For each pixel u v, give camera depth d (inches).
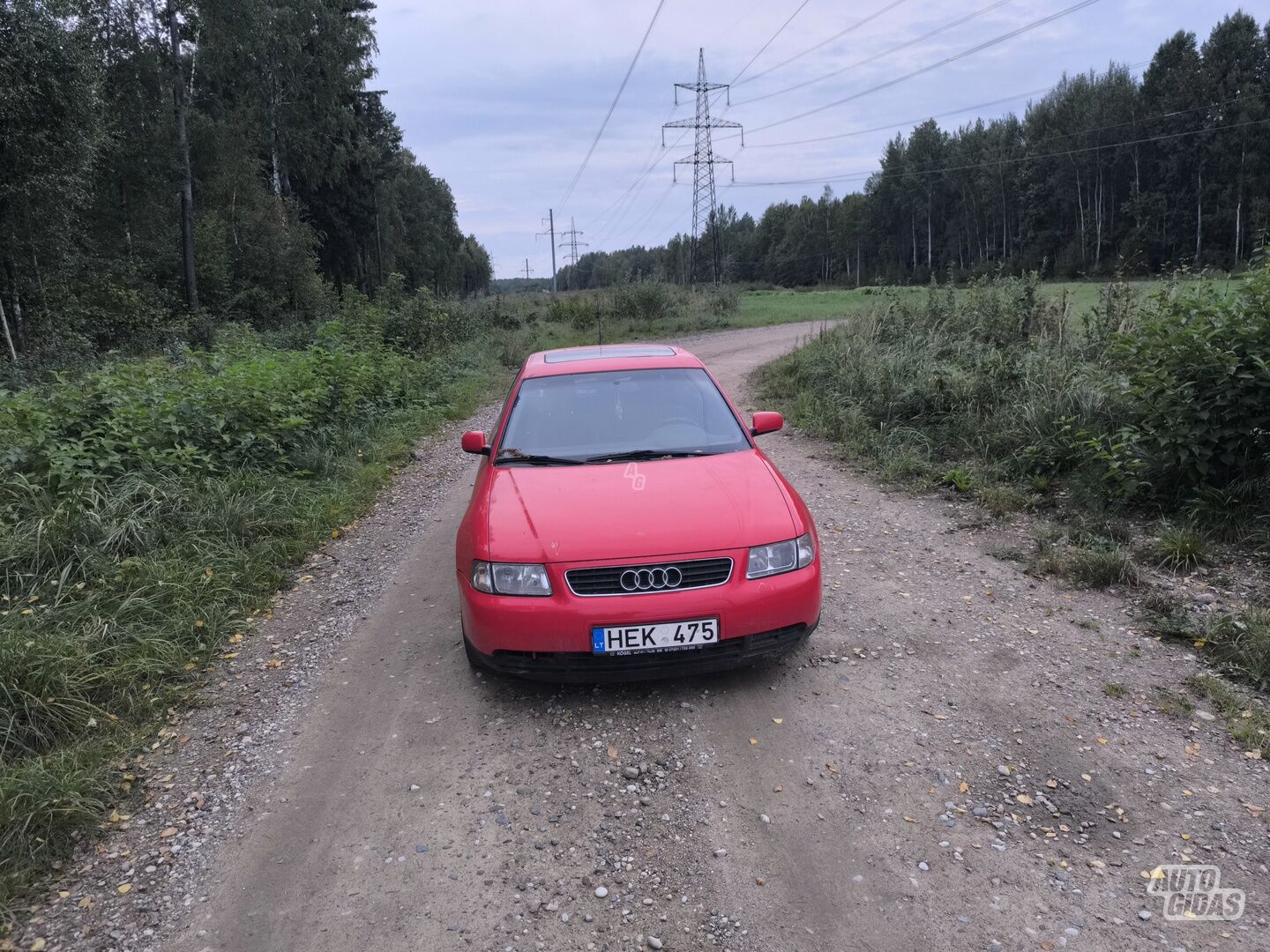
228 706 150.6
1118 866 99.0
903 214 3767.2
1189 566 189.9
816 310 1533.0
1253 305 211.6
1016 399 317.7
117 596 181.2
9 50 661.9
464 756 129.0
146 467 245.3
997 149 3152.1
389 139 2134.6
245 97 1359.5
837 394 422.9
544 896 98.1
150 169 1071.0
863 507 266.1
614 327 1286.9
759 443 385.7
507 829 110.8
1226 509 207.6
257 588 205.2
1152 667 148.4
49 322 781.9
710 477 155.4
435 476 345.7
